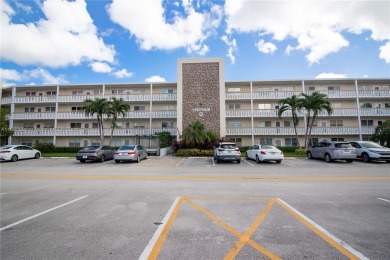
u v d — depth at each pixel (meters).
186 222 4.72
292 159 19.81
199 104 28.45
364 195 7.07
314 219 4.88
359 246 3.63
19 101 33.03
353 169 13.60
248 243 3.75
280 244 3.71
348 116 30.66
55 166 16.00
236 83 32.44
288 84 32.59
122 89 34.53
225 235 4.07
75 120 34.00
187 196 6.96
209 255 3.34
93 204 6.10
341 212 5.35
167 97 32.44
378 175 11.27
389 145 23.94
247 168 14.30
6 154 19.02
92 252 3.44
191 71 29.16
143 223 4.67
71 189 8.08
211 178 10.41
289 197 6.82
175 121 33.66
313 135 31.12
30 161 19.70
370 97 30.14
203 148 25.27
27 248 3.57
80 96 33.00
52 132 32.53
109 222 4.73
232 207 5.78
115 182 9.45
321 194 7.21
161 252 3.44
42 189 8.09
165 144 29.33
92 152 18.02
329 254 3.37
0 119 27.31
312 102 25.33
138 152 18.55
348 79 30.78
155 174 11.82
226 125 32.91
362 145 17.89
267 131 30.83
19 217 5.07
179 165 16.27
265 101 32.50
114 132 32.59
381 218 4.93
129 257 3.29
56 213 5.34
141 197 6.86
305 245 3.67
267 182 9.36
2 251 3.47
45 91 34.72
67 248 3.57
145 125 33.91
